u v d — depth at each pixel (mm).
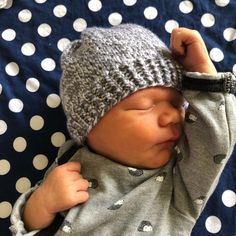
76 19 426
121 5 428
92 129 339
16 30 424
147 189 335
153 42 343
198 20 423
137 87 325
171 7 427
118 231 330
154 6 427
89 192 341
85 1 429
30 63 412
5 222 377
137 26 363
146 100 328
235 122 321
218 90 327
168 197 339
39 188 343
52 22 426
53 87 406
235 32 419
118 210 332
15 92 404
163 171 342
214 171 322
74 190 334
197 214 336
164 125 331
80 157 356
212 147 320
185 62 345
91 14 427
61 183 336
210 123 319
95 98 330
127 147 333
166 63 333
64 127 396
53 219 346
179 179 339
